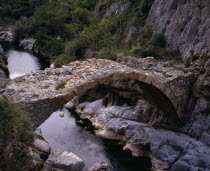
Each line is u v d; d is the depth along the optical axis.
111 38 32.59
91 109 21.91
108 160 15.90
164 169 14.84
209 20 19.19
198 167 13.73
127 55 24.78
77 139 18.09
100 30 35.09
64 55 35.16
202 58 17.38
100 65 15.37
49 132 18.77
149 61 18.41
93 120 20.55
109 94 22.36
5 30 57.34
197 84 16.52
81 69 14.38
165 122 18.02
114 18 35.91
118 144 17.83
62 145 17.09
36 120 10.94
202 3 20.69
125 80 20.45
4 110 8.91
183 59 20.94
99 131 19.05
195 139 15.98
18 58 39.53
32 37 50.94
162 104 17.36
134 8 33.59
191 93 17.05
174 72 16.88
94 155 16.31
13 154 8.64
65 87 12.20
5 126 8.59
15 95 11.00
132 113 19.55
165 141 16.30
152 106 18.94
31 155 9.77
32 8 64.06
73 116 22.12
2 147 8.43
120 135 18.41
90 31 36.38
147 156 16.64
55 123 20.42
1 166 8.28
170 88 15.75
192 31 21.25
